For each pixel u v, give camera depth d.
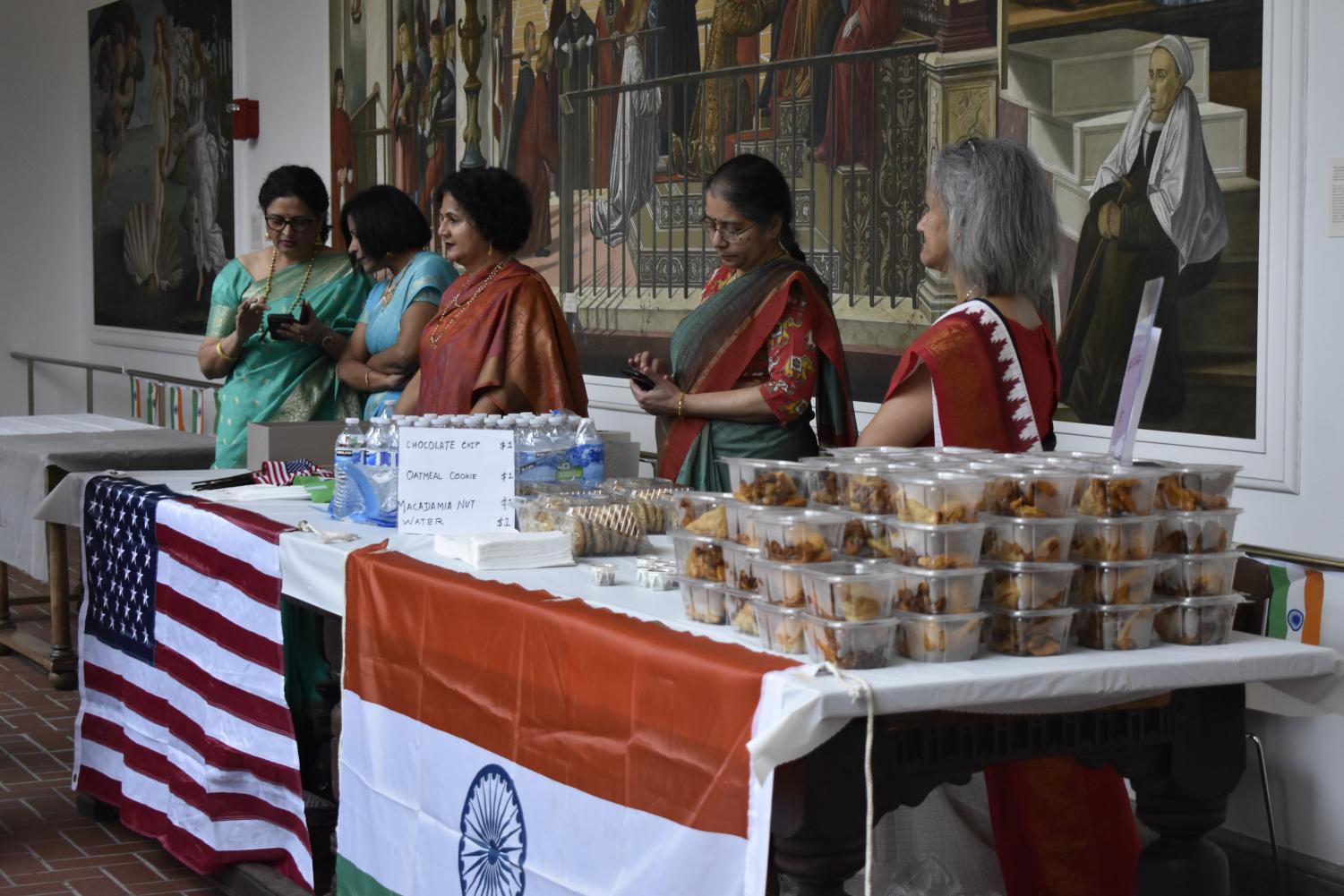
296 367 5.86
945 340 2.79
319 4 8.83
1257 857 3.91
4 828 4.62
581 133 6.67
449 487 3.35
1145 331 2.54
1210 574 2.42
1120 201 4.25
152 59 11.08
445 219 4.72
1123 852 3.06
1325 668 2.41
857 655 2.17
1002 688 2.17
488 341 4.64
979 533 2.27
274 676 3.62
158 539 4.17
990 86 4.64
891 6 5.01
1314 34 3.77
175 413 10.00
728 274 4.05
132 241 11.63
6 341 13.14
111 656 4.49
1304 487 3.85
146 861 4.36
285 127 9.29
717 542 2.46
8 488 6.26
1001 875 3.26
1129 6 4.19
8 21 12.84
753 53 5.64
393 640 3.08
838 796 2.14
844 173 5.25
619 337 6.50
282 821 3.74
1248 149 3.91
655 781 2.33
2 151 12.88
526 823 2.66
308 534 3.53
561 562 3.08
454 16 7.53
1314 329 3.80
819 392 3.89
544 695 2.60
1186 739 2.45
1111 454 2.62
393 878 3.08
